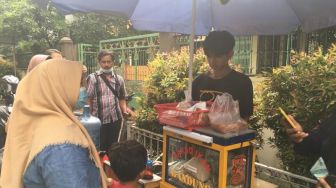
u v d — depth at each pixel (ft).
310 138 6.79
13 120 4.91
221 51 8.13
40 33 37.93
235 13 10.67
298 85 11.09
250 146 6.16
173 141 6.81
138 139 14.84
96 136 9.34
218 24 11.06
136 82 24.91
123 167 6.16
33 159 4.45
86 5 8.14
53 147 4.42
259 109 12.34
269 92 11.99
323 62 11.12
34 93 4.94
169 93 14.70
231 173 6.00
